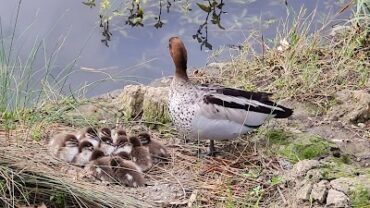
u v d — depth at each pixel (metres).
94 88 3.51
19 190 2.45
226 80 3.35
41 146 2.77
